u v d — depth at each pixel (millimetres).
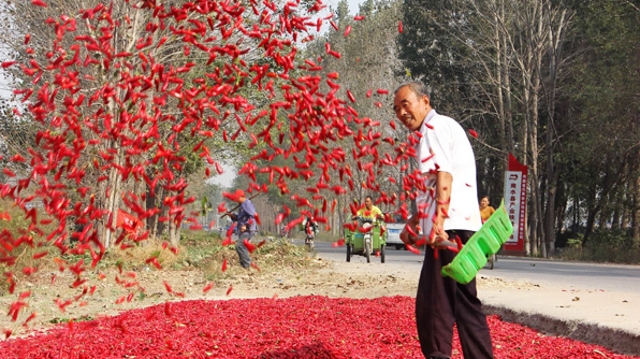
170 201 4219
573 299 11219
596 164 41281
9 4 19188
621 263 33219
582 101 41438
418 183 4566
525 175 35438
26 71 4285
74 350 7273
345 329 8891
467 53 46156
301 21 4453
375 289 14766
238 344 7738
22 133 19594
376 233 23828
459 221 5488
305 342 7777
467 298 5527
